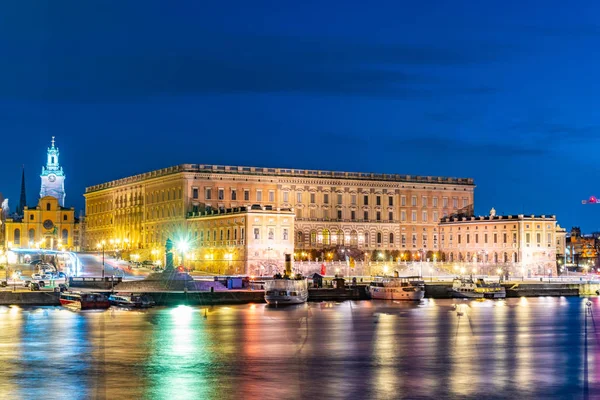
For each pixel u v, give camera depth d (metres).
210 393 108.94
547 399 107.44
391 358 134.88
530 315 199.38
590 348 146.62
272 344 148.00
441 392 110.31
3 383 114.19
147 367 125.69
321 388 112.06
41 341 149.88
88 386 112.44
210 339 153.12
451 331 167.62
